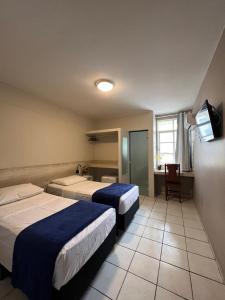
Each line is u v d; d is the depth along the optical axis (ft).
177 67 6.62
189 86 8.50
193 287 4.89
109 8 3.87
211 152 6.68
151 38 4.91
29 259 4.01
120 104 11.48
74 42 5.05
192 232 8.02
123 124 14.92
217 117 5.51
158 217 9.74
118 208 7.68
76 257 4.09
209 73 6.49
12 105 8.30
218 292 4.73
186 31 4.65
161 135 15.37
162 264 5.84
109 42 5.07
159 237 7.57
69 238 4.27
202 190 8.80
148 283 5.04
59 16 4.08
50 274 3.61
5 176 7.98
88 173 14.85
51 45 5.19
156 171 13.82
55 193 9.70
